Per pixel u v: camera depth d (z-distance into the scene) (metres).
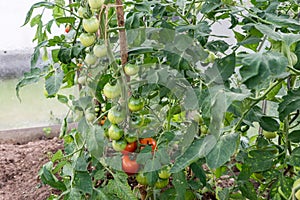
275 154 0.88
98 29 0.76
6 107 1.65
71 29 1.03
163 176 0.81
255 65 0.57
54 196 0.97
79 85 0.98
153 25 0.89
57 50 0.94
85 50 0.88
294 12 0.93
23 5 1.54
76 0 0.95
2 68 1.59
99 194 0.86
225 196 0.91
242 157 0.97
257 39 0.80
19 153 1.55
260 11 0.81
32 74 0.94
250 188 0.90
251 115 0.87
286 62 0.57
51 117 1.71
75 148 0.98
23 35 1.59
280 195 0.82
